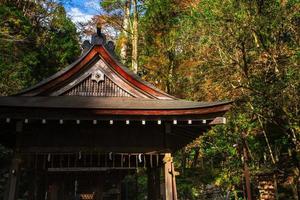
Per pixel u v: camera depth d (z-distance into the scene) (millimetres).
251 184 15953
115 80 8969
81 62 8852
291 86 12836
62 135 7891
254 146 15547
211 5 14227
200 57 15812
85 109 7242
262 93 13492
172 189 7766
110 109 7336
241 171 15508
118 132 8109
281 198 14555
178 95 20156
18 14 23688
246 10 13883
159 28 22156
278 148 15688
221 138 15703
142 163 11797
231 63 14656
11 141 9812
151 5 21797
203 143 17422
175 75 20969
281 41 14086
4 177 16469
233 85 14664
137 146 8055
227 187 16203
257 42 14234
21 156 7688
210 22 14055
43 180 11953
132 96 8906
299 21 13922
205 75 15930
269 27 13617
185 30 16203
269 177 15148
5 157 17484
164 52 21641
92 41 9094
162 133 8203
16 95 8328
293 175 14688
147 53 22766
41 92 8484
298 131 13422
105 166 11609
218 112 7785
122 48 22906
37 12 27391
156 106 7766
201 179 18125
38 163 10750
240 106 14844
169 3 21609
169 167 7918
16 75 20656
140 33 22750
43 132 7844
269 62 14055
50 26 28172
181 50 20734
